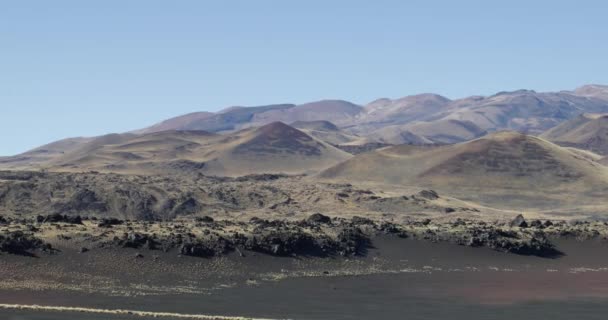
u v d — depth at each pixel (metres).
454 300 109.38
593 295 114.62
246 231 138.38
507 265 138.88
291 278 120.88
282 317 96.25
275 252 129.00
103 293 105.62
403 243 143.25
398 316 98.56
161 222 151.88
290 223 157.25
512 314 101.19
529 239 150.25
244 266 123.25
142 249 121.75
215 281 115.81
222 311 98.75
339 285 117.56
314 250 133.50
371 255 136.62
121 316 93.56
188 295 107.12
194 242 125.62
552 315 101.00
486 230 152.12
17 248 115.44
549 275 132.12
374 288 116.56
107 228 133.38
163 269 117.25
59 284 108.00
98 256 117.81
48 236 121.81
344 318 96.56
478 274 131.00
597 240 154.62
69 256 116.69
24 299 101.00
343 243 137.12
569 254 148.00
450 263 137.25
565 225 173.50
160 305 100.81
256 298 107.00
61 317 91.75
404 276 126.50
